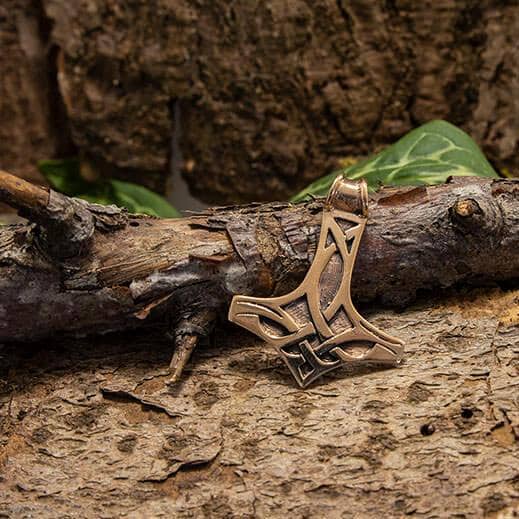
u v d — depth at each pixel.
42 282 0.40
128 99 0.52
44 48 0.53
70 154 0.55
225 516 0.38
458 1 0.51
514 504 0.37
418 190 0.41
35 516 0.38
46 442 0.39
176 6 0.51
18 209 0.39
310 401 0.39
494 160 0.53
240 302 0.40
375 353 0.40
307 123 0.52
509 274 0.42
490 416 0.39
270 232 0.41
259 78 0.51
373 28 0.51
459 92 0.52
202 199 0.54
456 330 0.41
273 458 0.38
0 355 0.41
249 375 0.40
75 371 0.41
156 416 0.40
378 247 0.41
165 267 0.40
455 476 0.38
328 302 0.40
